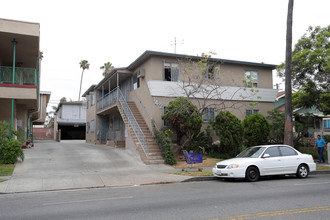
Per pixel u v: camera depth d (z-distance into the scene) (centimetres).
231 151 1791
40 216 644
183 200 794
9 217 637
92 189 1028
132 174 1315
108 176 1262
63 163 1577
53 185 1073
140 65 2109
